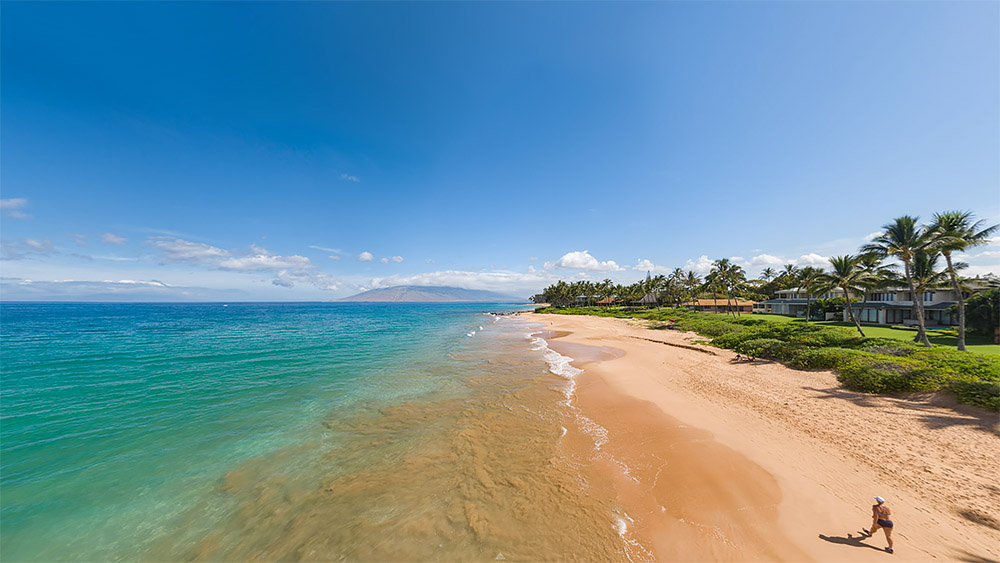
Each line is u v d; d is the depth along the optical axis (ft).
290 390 61.41
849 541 23.43
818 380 60.70
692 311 247.91
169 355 95.20
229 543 25.23
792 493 28.71
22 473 34.01
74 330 162.81
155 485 32.24
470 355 98.27
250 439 41.63
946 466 31.63
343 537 25.59
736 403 51.13
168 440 41.24
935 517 25.26
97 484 32.35
